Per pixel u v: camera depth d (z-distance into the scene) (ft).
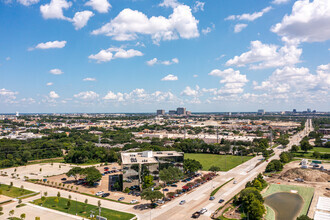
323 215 435.53
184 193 566.77
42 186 638.94
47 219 428.15
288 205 491.72
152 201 488.02
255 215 406.41
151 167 616.39
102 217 426.10
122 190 598.34
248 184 576.61
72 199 536.42
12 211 430.61
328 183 634.84
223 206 479.41
